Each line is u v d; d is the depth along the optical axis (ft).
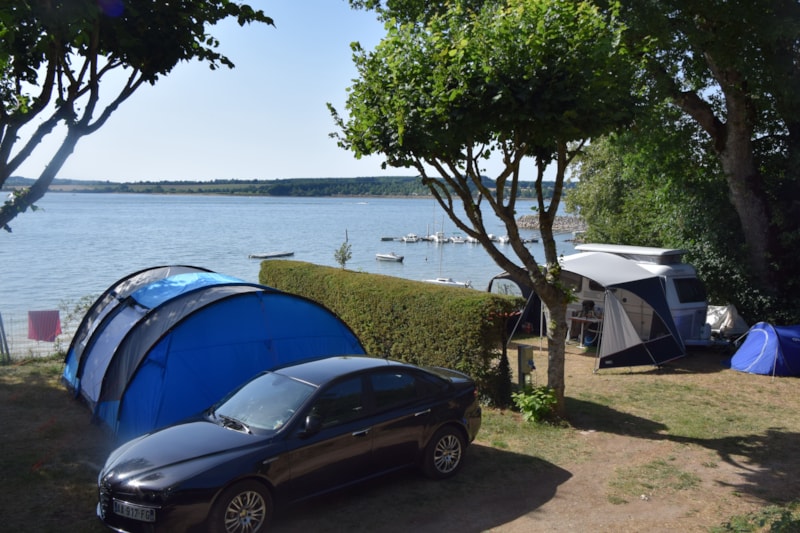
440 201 31.48
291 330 32.45
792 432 31.53
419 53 28.14
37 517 20.43
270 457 19.31
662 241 66.69
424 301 37.27
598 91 26.89
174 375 28.89
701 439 30.22
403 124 26.86
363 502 21.98
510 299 34.55
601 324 52.95
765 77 47.91
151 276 40.55
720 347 51.31
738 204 55.98
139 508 17.58
